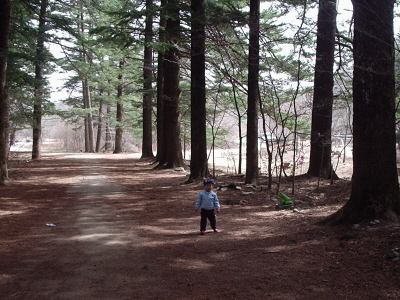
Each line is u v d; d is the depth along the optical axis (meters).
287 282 4.28
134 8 19.72
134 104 28.25
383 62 5.70
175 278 4.61
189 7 13.20
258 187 11.27
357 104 5.99
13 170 18.89
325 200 8.80
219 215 8.36
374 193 5.84
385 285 3.90
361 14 5.76
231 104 21.78
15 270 4.99
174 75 18.25
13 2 15.59
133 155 34.44
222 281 4.43
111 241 6.45
